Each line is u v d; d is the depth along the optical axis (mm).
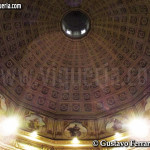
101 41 20344
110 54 20344
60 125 18922
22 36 18578
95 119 19406
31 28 18812
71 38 20578
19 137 16031
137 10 17484
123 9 18094
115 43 19844
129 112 18234
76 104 20359
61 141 17453
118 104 19312
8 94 17500
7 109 16828
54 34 20172
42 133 17625
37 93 19656
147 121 16391
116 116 18672
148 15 17172
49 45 20391
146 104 17234
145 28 17812
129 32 18844
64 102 20375
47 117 19078
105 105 19875
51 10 19062
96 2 18703
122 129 17344
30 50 19422
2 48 17453
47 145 16922
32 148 16094
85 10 19453
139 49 18656
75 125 18984
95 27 20000
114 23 19203
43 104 19594
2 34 17219
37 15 18578
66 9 19359
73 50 21016
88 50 20906
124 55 19672
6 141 15016
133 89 18922
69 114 19750
